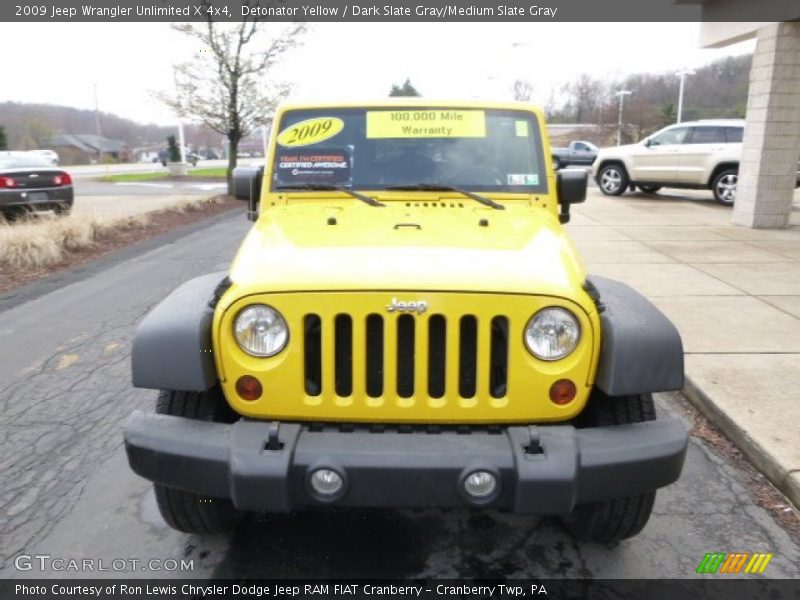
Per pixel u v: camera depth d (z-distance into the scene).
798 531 3.16
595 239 10.27
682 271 7.89
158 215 14.42
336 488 2.33
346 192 3.66
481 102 3.86
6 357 5.49
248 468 2.32
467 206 3.58
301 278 2.44
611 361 2.43
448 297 2.38
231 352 2.45
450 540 3.10
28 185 12.35
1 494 3.47
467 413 2.44
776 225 11.21
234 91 17.70
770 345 5.25
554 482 2.28
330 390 2.44
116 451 3.93
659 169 15.92
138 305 7.05
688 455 3.87
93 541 3.09
